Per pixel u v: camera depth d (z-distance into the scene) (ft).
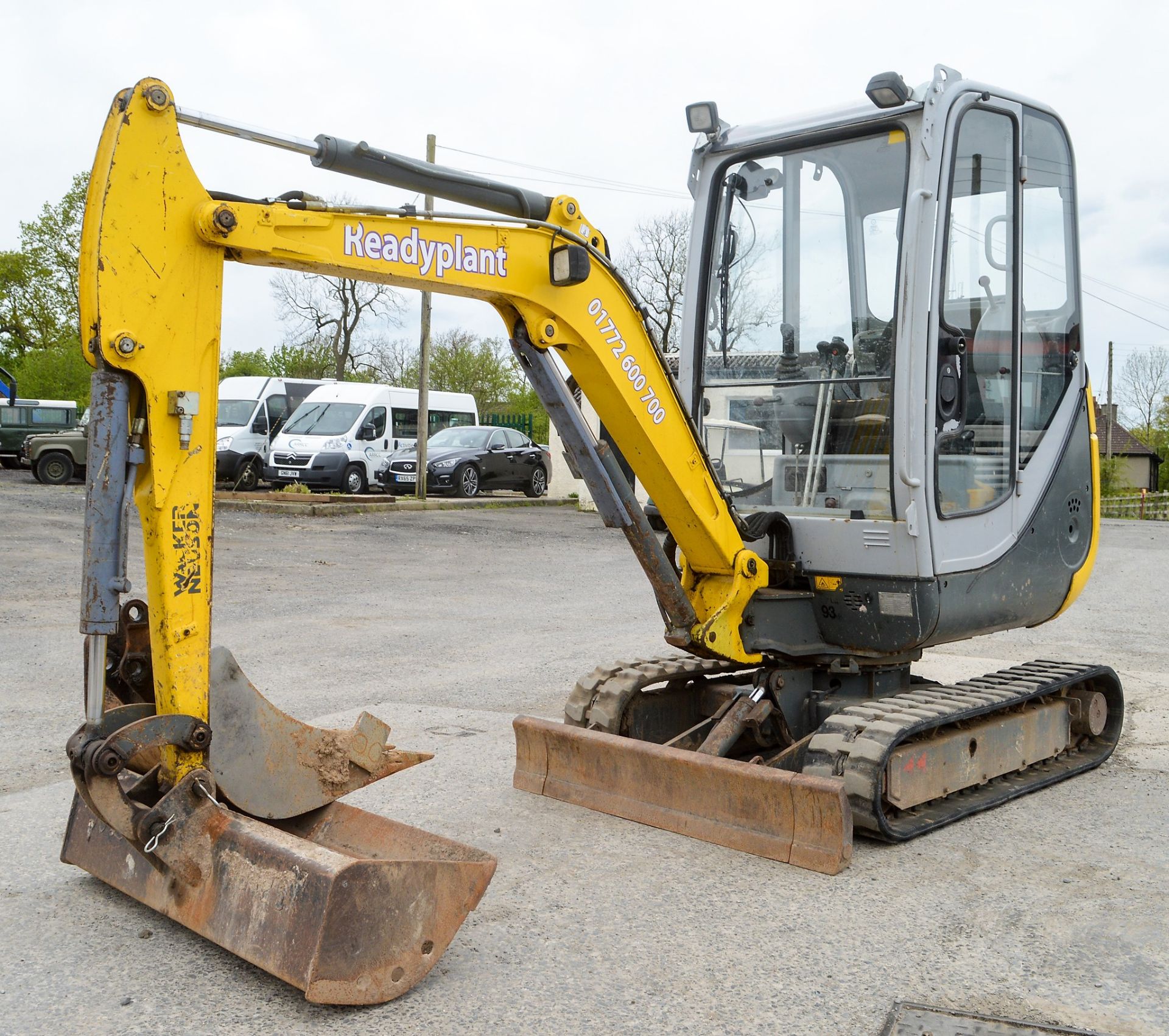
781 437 18.98
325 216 12.28
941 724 16.87
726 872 14.79
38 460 84.43
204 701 11.43
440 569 47.57
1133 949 12.48
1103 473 169.27
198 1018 10.87
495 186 14.33
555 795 17.88
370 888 10.93
